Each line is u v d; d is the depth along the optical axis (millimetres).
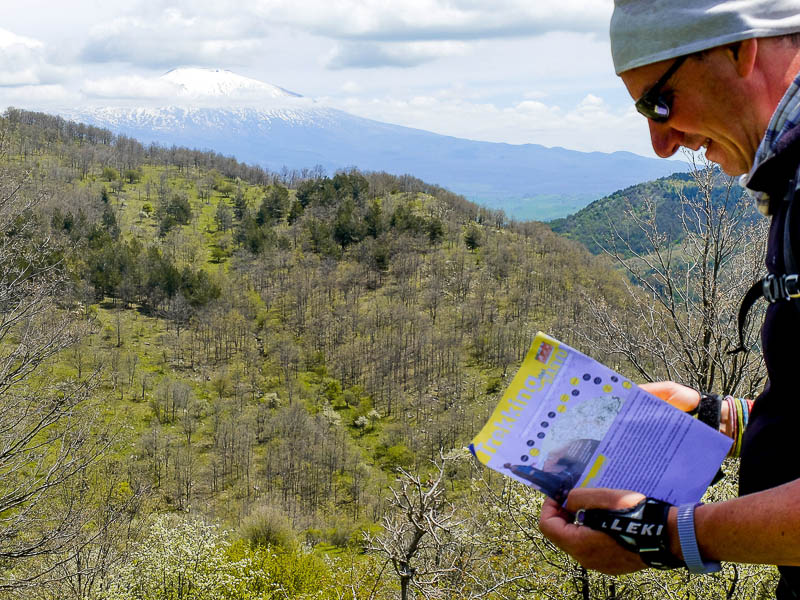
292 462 78188
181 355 104562
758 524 1039
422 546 9773
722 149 1399
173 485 69688
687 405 1572
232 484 73875
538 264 138750
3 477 12273
